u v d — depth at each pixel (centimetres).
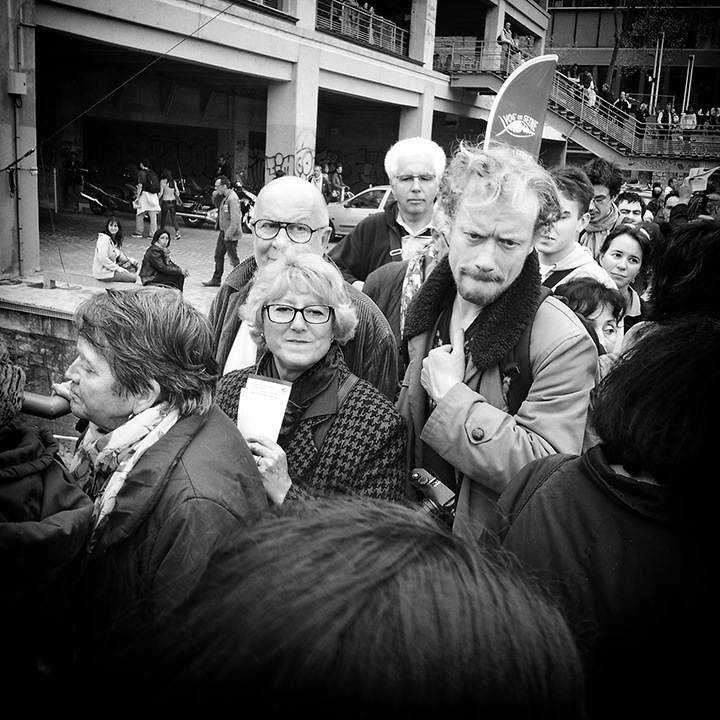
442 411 205
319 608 52
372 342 269
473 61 2769
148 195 1770
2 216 1137
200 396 179
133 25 1387
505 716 52
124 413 181
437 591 55
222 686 51
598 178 494
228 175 2334
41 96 1972
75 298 939
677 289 206
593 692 116
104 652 62
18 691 158
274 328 219
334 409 221
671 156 2833
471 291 208
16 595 150
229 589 56
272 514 66
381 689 50
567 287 320
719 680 117
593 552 127
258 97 2573
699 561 122
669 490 127
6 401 161
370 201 1717
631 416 129
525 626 55
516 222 200
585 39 3881
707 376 126
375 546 58
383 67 2255
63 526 152
